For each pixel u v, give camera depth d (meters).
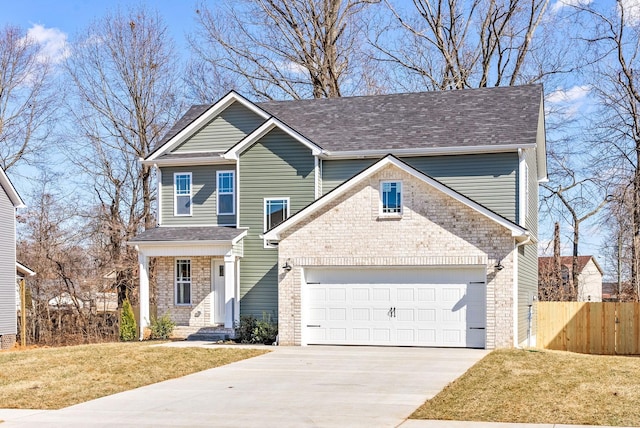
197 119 30.44
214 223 30.16
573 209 44.84
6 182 33.66
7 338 33.56
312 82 44.34
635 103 41.34
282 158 29.02
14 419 13.55
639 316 29.42
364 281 24.89
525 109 28.64
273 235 25.56
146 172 45.28
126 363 20.27
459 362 19.95
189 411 13.79
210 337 28.67
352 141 28.86
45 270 42.09
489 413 13.09
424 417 12.86
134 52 44.97
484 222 23.53
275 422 12.62
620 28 40.97
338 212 24.97
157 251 29.09
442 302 24.12
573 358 20.41
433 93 31.22
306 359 21.08
